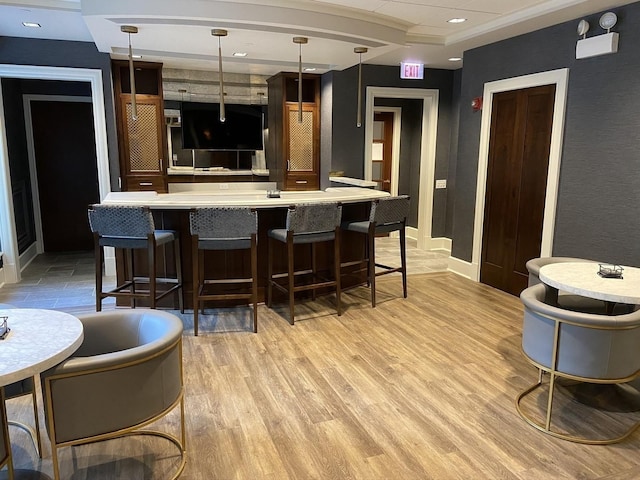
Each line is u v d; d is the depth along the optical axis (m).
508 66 4.62
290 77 6.39
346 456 2.24
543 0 3.69
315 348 3.45
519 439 2.38
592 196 3.85
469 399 2.76
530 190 4.46
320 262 4.61
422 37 4.80
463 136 5.37
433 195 6.77
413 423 2.52
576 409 2.66
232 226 3.52
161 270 4.18
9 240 5.11
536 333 2.45
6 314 2.07
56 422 1.71
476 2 3.73
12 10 3.81
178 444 2.32
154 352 1.83
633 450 2.30
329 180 6.25
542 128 4.28
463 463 2.20
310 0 3.69
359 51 4.67
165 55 4.97
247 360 3.24
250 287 4.34
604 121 3.71
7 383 1.50
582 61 3.85
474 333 3.75
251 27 3.78
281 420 2.54
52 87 6.57
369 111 6.20
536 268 3.05
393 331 3.79
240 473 2.12
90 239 7.04
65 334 1.84
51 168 6.72
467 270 5.41
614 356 2.25
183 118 6.60
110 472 2.13
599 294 2.33
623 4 3.48
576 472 2.14
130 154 5.88
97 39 4.20
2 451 1.72
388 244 7.30
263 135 7.06
